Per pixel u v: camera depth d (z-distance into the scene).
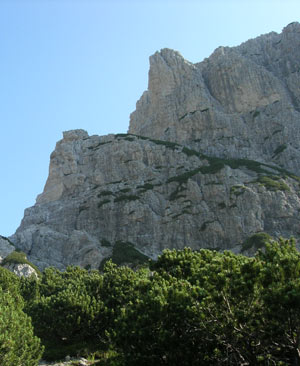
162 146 115.12
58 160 122.94
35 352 27.31
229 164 106.00
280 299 21.06
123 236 94.88
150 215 96.62
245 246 82.00
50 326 38.56
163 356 25.66
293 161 112.12
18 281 56.41
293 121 121.44
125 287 41.94
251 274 23.59
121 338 25.73
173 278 29.83
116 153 114.62
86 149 122.62
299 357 22.12
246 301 23.64
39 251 95.12
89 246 91.75
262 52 150.12
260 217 89.81
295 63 140.75
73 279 57.41
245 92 130.50
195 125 125.62
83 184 113.44
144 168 110.19
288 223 88.94
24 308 44.09
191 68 142.88
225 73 135.88
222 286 23.55
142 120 146.00
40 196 120.25
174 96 136.38
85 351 36.44
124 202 100.38
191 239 91.19
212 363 24.23
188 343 24.67
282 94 128.50
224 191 96.62
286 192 94.38
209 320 24.00
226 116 125.62
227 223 90.81
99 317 38.78
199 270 29.33
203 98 130.50
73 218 103.50
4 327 25.39
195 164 109.69
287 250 26.11
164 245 91.62
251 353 23.67
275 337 22.70
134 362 24.86
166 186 103.94
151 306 25.77
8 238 99.94
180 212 95.62
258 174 101.75
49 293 53.53
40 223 106.31
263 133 121.94
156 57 147.12
